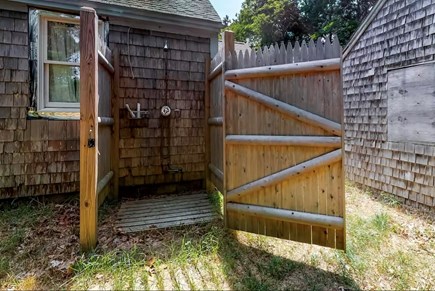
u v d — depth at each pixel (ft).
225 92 9.50
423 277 7.40
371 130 15.83
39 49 12.00
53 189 12.37
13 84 11.57
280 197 8.63
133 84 13.91
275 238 9.29
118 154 13.47
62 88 12.64
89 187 8.09
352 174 17.61
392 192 14.29
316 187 8.06
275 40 52.29
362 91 16.53
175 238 9.17
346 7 49.29
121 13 13.21
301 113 8.07
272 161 8.71
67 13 12.39
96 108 8.25
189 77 15.15
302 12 53.01
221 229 9.74
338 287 6.88
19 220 10.22
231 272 7.28
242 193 9.23
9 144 11.59
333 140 7.70
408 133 13.28
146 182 14.34
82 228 8.02
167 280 6.87
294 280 7.09
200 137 15.47
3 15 11.34
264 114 8.78
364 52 16.25
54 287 6.53
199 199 13.57
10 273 7.02
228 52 9.46
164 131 14.67
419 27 12.51
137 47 13.96
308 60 7.99
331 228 7.84
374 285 7.00
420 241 9.52
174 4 15.06
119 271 7.09
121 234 9.33
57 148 12.39
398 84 13.79
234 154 9.40
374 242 9.15
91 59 8.13
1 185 11.50
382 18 14.73
